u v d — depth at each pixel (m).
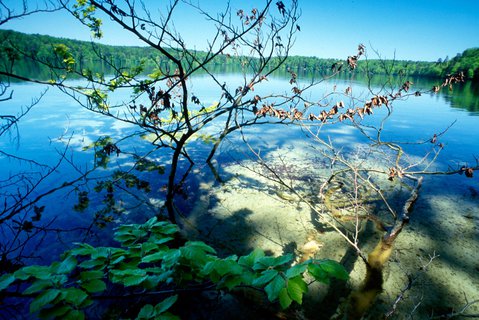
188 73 3.58
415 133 8.50
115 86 3.40
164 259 1.21
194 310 2.37
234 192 4.74
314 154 6.57
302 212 4.12
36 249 3.07
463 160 6.37
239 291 2.57
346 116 3.62
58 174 5.11
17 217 3.68
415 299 2.59
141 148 6.74
